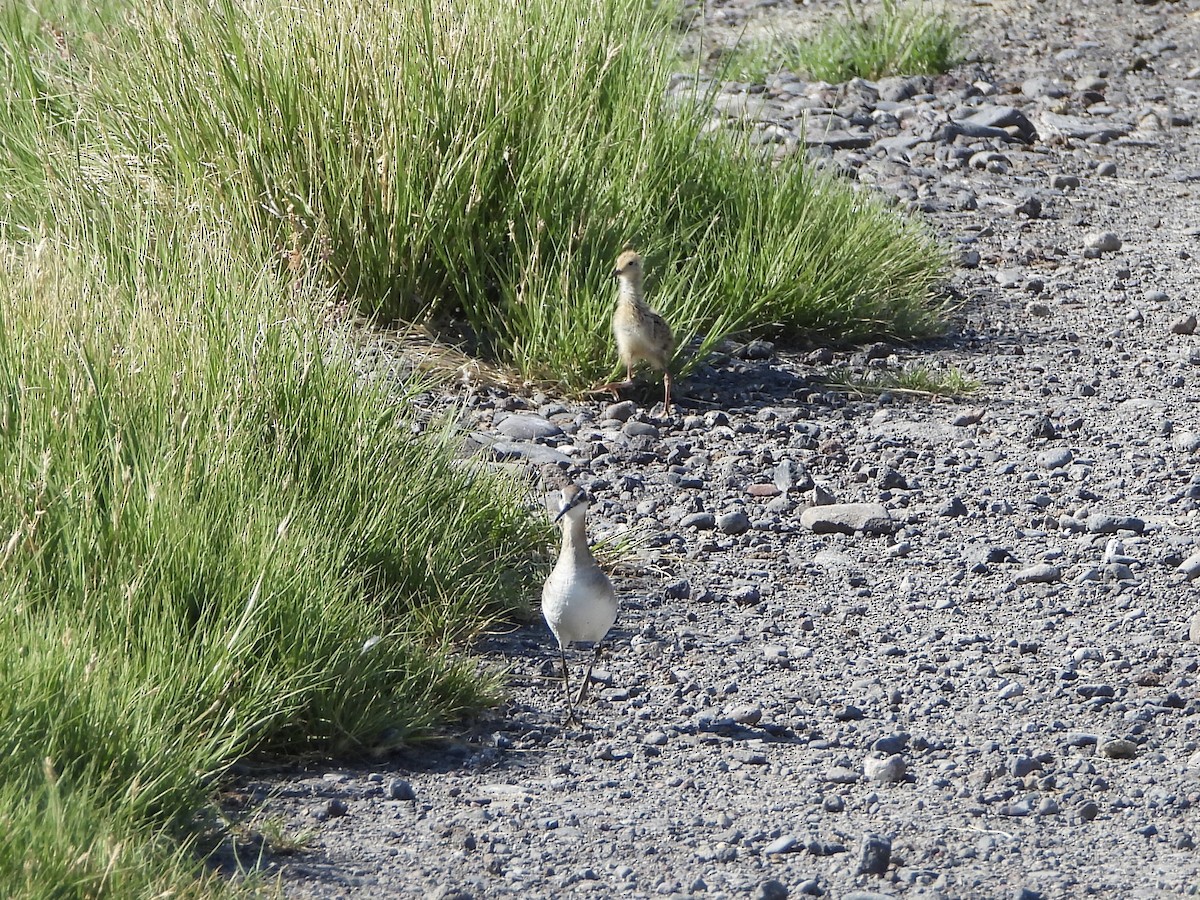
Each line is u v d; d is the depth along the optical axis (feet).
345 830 25.46
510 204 47.60
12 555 27.84
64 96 51.55
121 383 32.04
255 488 31.65
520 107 48.26
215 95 46.98
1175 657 33.17
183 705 26.45
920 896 23.91
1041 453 44.42
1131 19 97.40
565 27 50.93
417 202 46.78
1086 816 26.76
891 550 38.58
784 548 38.68
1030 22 96.53
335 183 46.47
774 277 51.21
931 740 29.66
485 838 25.43
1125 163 73.87
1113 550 38.24
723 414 46.01
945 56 87.86
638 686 31.68
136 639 26.89
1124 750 29.07
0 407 30.81
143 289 35.99
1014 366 51.42
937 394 48.70
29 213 46.29
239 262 39.06
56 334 32.04
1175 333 54.70
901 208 63.67
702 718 30.27
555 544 36.86
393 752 28.55
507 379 46.55
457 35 47.83
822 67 86.22
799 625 34.65
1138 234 64.75
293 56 47.16
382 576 33.04
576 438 43.86
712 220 51.47
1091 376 50.80
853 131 75.82
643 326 44.14
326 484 33.60
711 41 89.66
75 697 24.62
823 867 24.84
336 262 46.62
